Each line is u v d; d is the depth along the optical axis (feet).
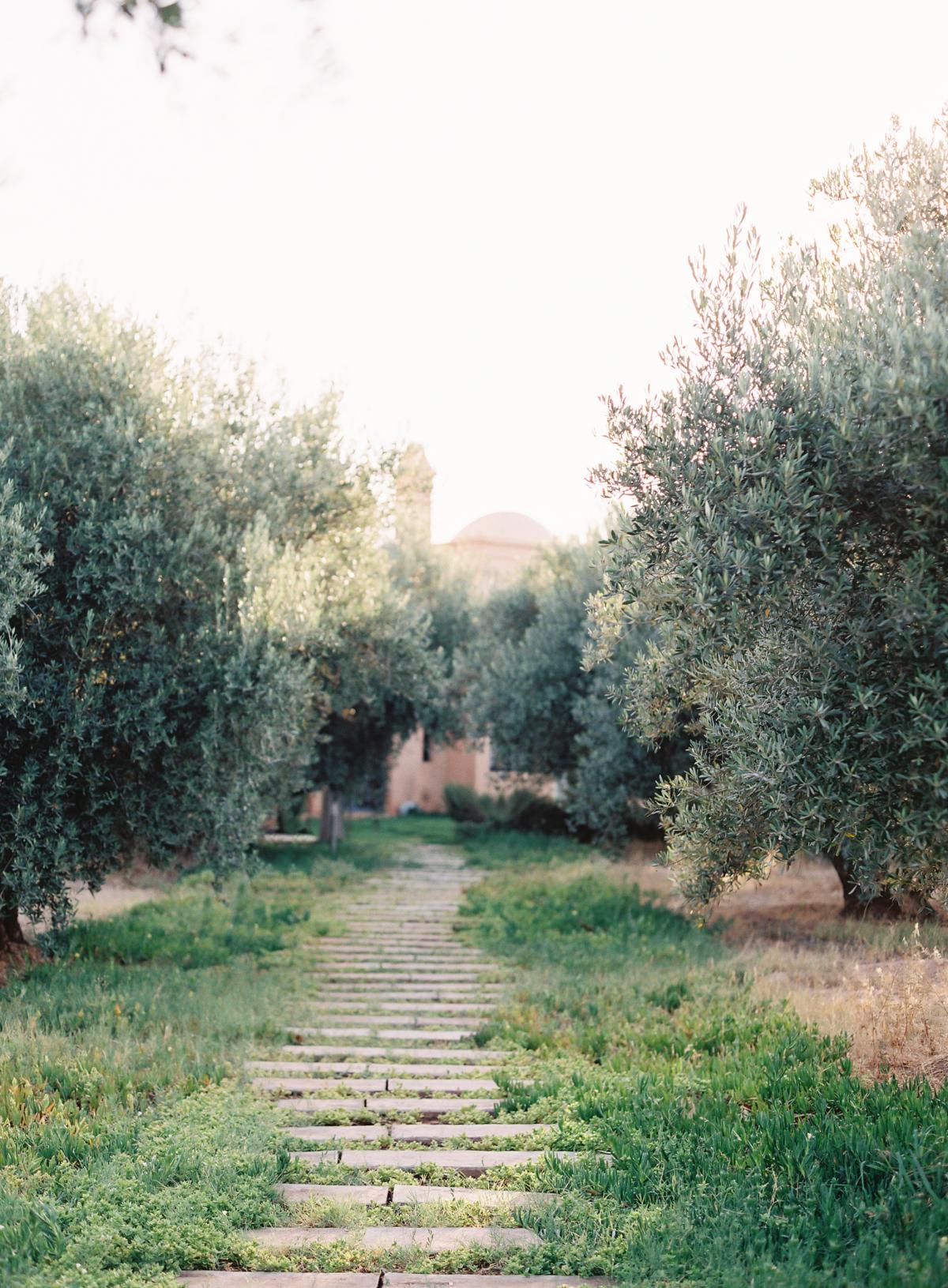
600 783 49.44
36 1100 18.65
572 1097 19.89
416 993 31.78
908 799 13.78
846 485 14.21
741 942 35.76
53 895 29.55
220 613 30.63
